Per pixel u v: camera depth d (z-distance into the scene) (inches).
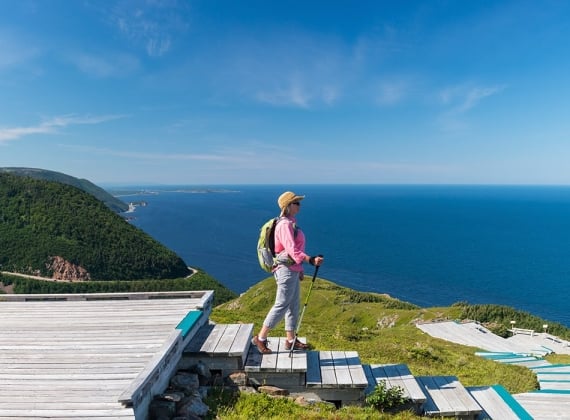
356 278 4822.8
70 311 354.9
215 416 227.6
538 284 4429.1
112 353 258.4
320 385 259.8
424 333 1403.8
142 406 205.9
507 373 598.2
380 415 247.1
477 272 5073.8
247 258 6648.6
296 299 279.4
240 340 290.0
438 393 286.8
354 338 787.4
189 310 342.0
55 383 223.0
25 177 6131.9
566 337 1588.3
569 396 445.1
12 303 384.8
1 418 191.5
